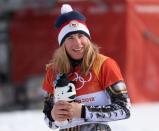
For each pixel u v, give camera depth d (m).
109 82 7.26
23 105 28.59
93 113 7.11
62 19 7.51
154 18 29.30
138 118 21.64
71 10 7.65
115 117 7.18
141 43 29.02
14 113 24.88
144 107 26.33
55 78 7.61
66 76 7.25
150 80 29.22
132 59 28.59
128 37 28.44
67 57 7.45
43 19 32.75
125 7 28.39
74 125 7.36
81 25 7.45
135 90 28.47
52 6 31.52
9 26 34.47
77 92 7.36
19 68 34.06
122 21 28.56
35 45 33.22
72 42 7.35
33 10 32.78
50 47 32.47
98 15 29.48
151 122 20.66
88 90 7.34
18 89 29.08
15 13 33.81
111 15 29.00
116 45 28.81
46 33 32.62
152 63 29.38
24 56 33.78
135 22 28.73
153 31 29.30
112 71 7.29
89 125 7.33
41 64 32.97
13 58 34.34
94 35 29.66
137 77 28.73
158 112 24.05
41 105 28.25
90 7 29.69
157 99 29.30
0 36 34.94
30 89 28.86
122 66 28.48
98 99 7.35
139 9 28.84
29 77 33.03
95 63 7.37
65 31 7.44
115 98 7.23
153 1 29.11
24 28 33.78
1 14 33.69
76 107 7.04
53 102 7.71
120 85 7.25
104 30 29.25
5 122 21.23
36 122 20.91
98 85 7.35
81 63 7.40
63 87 7.04
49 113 7.73
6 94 29.08
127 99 7.26
